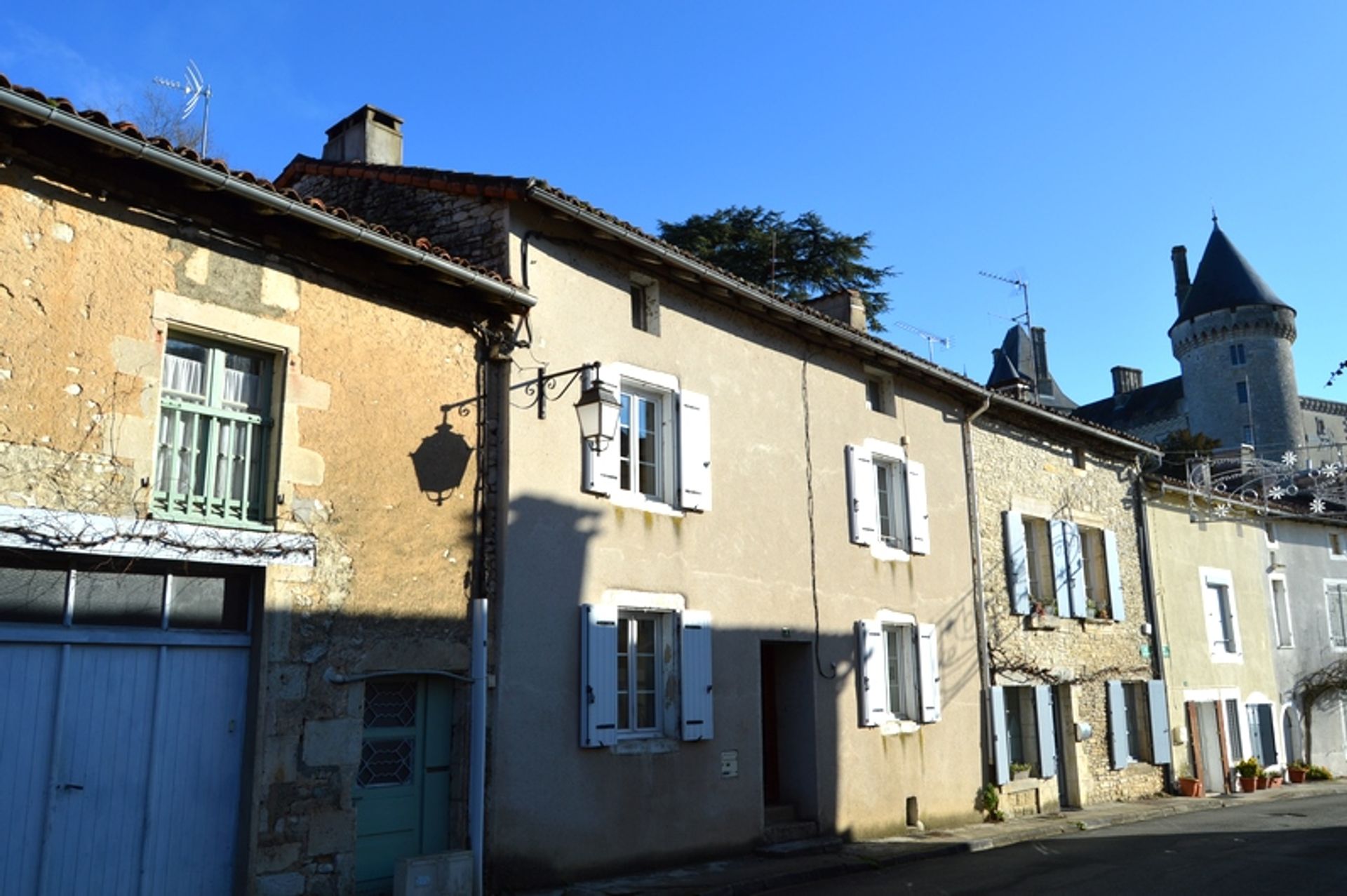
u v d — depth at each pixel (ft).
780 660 40.93
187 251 24.90
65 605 22.57
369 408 27.94
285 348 26.37
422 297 29.71
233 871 24.26
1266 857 36.29
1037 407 54.08
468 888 26.91
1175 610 63.41
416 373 29.22
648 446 36.42
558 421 32.40
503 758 29.09
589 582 32.42
